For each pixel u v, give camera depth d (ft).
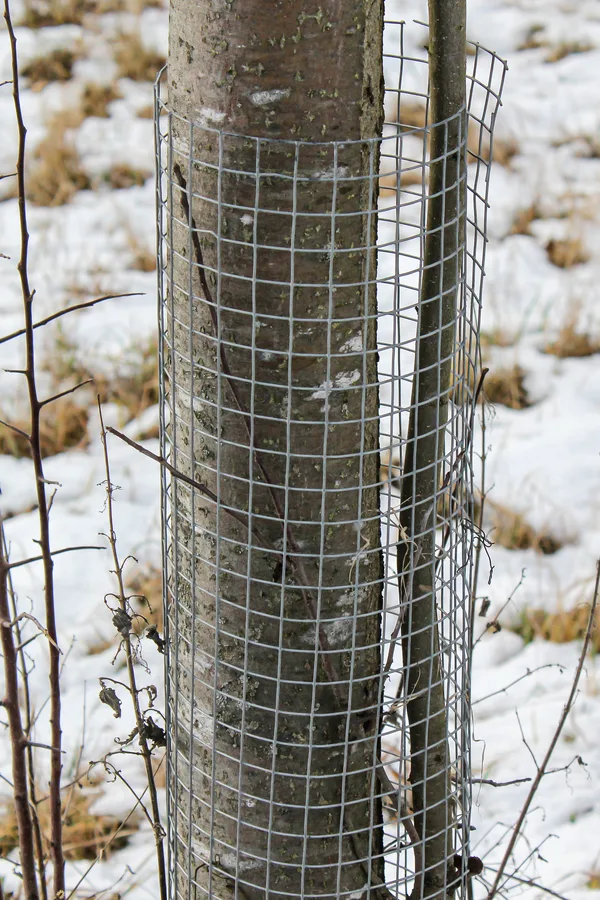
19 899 8.30
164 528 6.08
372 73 4.86
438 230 5.27
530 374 15.83
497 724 10.87
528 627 11.89
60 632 11.96
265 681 5.54
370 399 5.37
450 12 5.05
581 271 17.83
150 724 6.33
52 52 23.75
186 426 5.50
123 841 9.61
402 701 5.59
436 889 6.16
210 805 5.89
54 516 13.66
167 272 5.42
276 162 4.78
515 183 19.74
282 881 5.84
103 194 19.86
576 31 24.82
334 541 5.40
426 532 5.60
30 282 17.46
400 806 5.71
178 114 4.99
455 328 5.51
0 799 9.83
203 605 5.64
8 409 14.97
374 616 5.70
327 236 4.90
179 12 4.82
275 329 5.02
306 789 5.64
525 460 14.29
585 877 9.07
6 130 21.48
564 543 13.01
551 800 9.95
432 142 5.29
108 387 15.40
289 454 5.16
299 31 4.60
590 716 10.85
